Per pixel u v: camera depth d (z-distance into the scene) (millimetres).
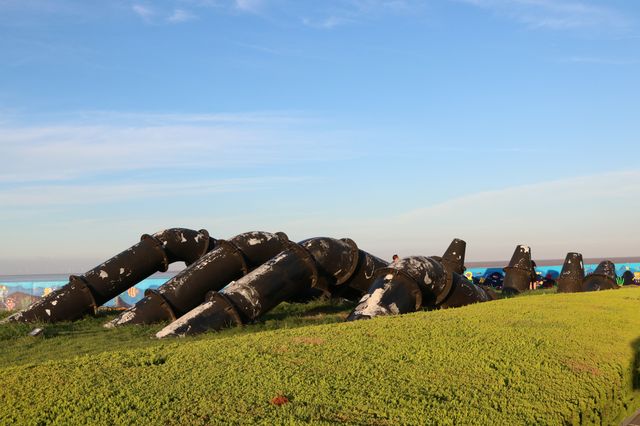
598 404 6867
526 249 29109
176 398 6156
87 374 7113
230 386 6508
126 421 5520
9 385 6738
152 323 17047
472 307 13156
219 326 15148
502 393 6418
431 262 16469
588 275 25438
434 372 7090
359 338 9039
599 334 9727
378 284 15719
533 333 9562
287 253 17000
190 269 18062
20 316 18359
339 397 6109
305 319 16938
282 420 5473
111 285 19391
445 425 5457
